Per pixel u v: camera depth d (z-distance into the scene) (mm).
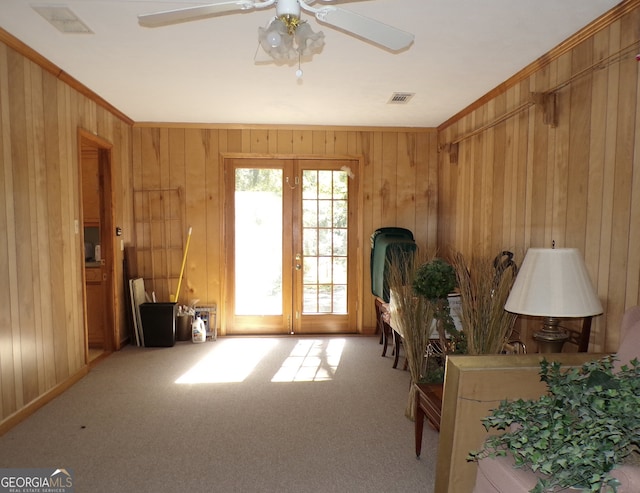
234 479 2270
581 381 1485
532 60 3129
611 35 2416
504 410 1531
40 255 3137
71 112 3604
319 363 4211
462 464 1920
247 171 5211
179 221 5145
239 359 4328
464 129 4512
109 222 4504
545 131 3029
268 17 2479
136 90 3846
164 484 2219
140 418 2980
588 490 1251
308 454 2525
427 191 5297
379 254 4648
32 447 2578
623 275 2307
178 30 2656
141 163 5094
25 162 2945
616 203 2359
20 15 2463
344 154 5223
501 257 3289
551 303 2098
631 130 2256
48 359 3258
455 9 2391
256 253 5266
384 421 2961
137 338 4766
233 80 3566
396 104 4270
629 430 1255
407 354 2973
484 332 2426
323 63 3189
